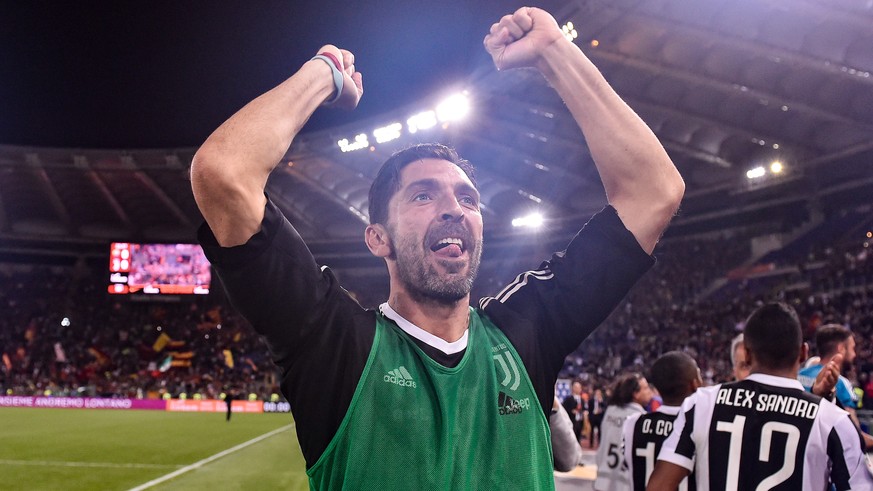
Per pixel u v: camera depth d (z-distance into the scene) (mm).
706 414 3359
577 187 33531
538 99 29188
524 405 1775
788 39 22328
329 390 1669
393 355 1723
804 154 26312
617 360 28250
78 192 38062
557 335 1980
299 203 39000
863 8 20094
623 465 5891
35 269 42219
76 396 34031
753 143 27359
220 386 34750
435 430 1644
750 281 30578
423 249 1802
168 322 40562
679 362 4473
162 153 34250
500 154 33500
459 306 1825
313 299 1706
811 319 24953
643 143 2018
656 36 24719
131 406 33062
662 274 33969
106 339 39531
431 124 30547
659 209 2000
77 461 12914
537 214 34344
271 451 14906
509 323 1929
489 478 1651
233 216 1602
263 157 1660
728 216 32094
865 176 26625
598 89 2066
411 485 1580
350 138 31906
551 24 2111
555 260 2109
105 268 42719
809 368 4844
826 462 3088
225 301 41562
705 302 30078
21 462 12711
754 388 3293
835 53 21891
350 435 1618
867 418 11188
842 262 26547
